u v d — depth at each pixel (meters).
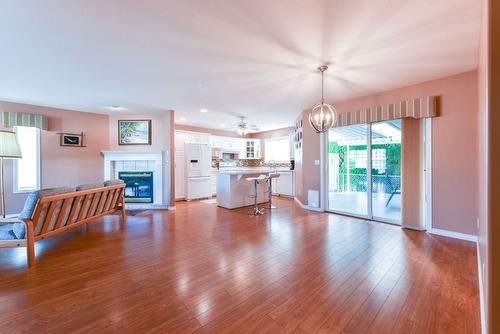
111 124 5.71
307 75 3.19
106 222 4.28
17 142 3.53
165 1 1.73
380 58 2.69
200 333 1.49
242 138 8.52
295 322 1.59
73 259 2.63
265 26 2.06
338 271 2.31
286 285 2.06
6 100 4.39
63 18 1.92
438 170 3.40
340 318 1.63
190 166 6.80
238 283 2.10
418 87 3.55
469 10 1.84
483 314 1.48
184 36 2.22
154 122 5.71
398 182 4.65
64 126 5.11
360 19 1.96
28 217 2.48
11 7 1.77
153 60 2.73
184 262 2.55
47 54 2.56
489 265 1.08
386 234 3.47
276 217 4.59
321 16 1.92
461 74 3.16
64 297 1.89
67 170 5.13
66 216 3.00
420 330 1.50
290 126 7.48
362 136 5.03
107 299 1.86
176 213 5.03
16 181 4.53
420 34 2.19
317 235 3.45
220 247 2.99
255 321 1.60
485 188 1.32
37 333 1.49
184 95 4.14
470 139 3.11
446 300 1.82
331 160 5.51
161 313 1.69
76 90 3.82
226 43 2.35
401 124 3.73
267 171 6.59
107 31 2.12
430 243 3.06
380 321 1.59
